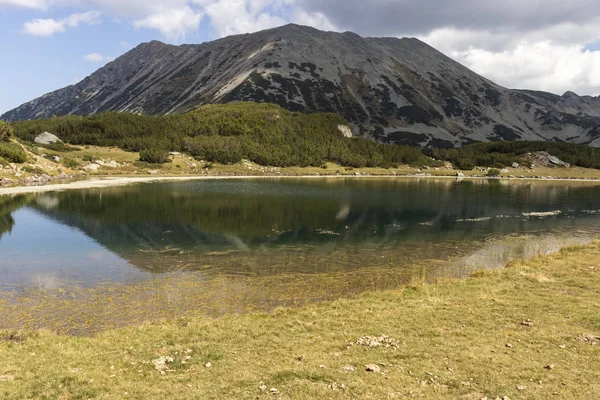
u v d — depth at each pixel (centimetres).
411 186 12950
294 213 6322
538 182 16725
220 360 1435
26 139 17250
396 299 2225
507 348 1517
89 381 1252
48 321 2028
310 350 1519
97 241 4144
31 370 1334
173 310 2195
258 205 7181
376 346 1553
